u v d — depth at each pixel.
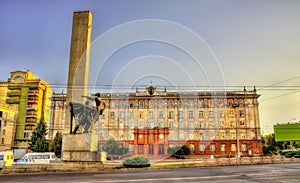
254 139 48.25
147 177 11.39
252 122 49.09
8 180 11.02
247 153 47.59
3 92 60.69
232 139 47.94
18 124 58.31
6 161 21.80
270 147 60.69
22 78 61.81
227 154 46.16
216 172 13.77
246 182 9.85
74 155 15.45
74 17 17.92
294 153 31.98
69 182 9.93
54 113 53.00
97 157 16.02
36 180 10.80
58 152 42.78
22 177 12.11
